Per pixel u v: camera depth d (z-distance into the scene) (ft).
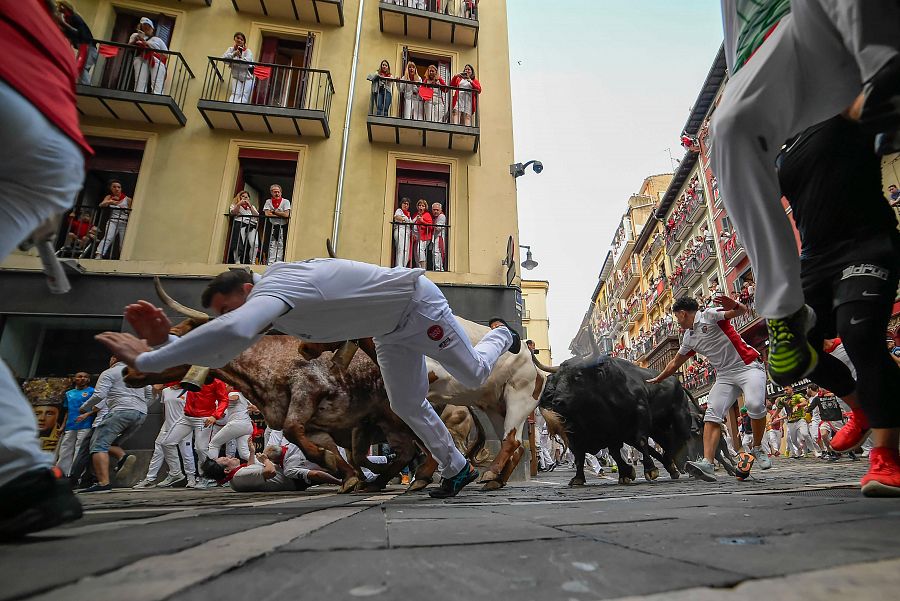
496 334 9.87
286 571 2.54
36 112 4.40
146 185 31.86
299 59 39.14
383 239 33.83
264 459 16.97
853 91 5.27
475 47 40.96
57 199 4.78
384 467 15.71
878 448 6.52
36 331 28.25
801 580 2.09
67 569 2.51
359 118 36.47
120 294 28.17
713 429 16.21
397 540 3.57
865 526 3.79
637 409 18.10
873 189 6.97
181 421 21.98
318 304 7.11
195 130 33.83
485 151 37.27
